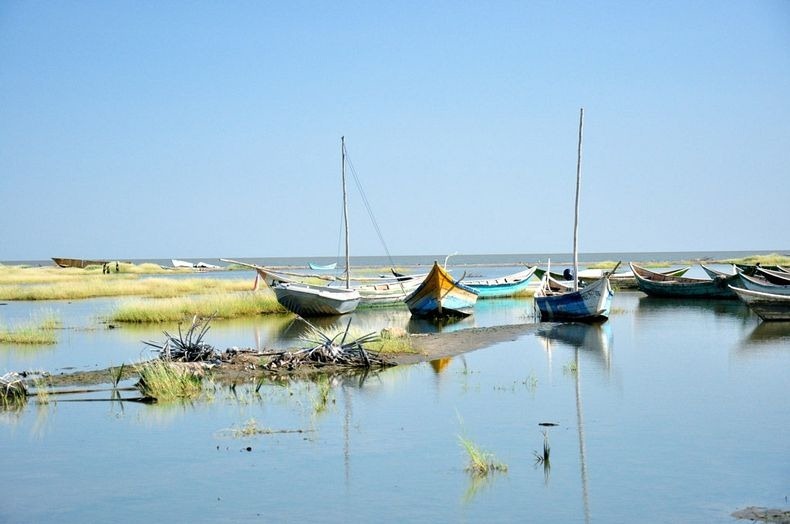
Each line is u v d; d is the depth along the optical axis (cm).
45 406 1731
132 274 9219
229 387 1922
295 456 1336
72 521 1065
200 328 3328
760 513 1038
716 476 1196
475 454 1258
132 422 1583
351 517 1060
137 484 1208
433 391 1852
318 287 3888
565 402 1714
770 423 1509
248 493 1160
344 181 3959
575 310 3509
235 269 12050
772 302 3322
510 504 1094
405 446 1384
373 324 3566
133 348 2662
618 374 2067
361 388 1897
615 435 1433
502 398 1762
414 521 1041
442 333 3050
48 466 1298
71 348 2667
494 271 11138
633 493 1127
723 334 2980
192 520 1062
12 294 5234
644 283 5259
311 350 2267
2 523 1059
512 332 3075
